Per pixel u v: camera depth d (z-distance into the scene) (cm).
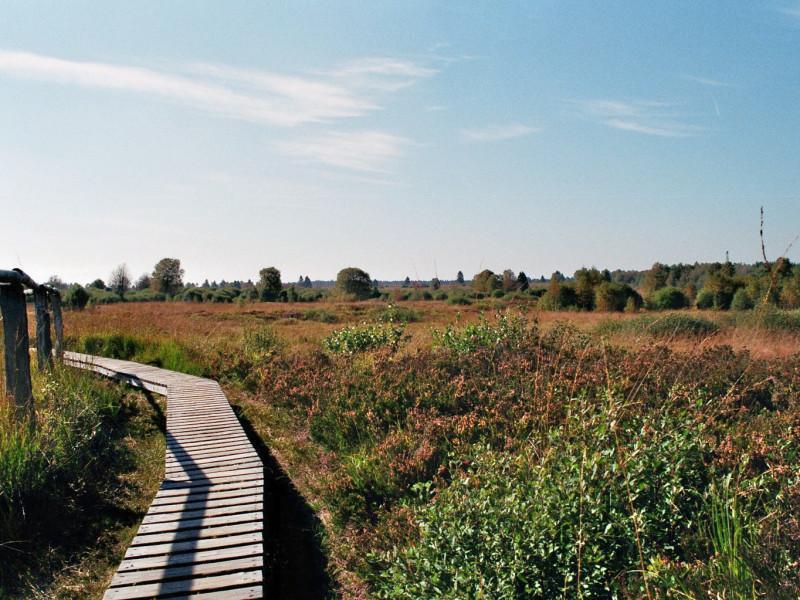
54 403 794
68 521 591
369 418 796
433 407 796
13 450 614
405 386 896
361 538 554
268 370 1197
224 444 769
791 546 373
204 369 1381
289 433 893
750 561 354
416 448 680
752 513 410
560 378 816
